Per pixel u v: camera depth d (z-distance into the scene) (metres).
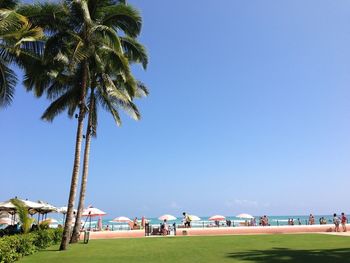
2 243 14.18
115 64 22.09
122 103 26.45
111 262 15.00
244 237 28.56
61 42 20.77
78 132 21.69
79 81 24.19
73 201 20.83
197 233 34.62
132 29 24.22
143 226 43.34
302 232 34.88
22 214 20.56
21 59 19.91
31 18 20.47
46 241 21.95
